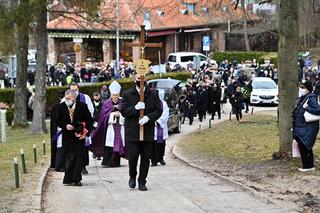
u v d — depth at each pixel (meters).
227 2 26.31
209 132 31.31
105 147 19.48
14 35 30.58
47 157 21.03
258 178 15.91
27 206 12.33
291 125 17.86
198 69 52.28
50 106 42.03
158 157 20.14
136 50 69.94
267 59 63.81
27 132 32.41
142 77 13.91
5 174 16.73
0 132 33.47
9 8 29.80
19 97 35.53
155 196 13.66
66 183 15.41
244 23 34.00
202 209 12.18
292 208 12.13
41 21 31.48
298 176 15.55
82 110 15.21
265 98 47.38
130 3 41.69
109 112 19.33
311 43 57.09
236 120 36.66
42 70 32.19
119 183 15.73
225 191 14.41
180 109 36.19
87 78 57.22
